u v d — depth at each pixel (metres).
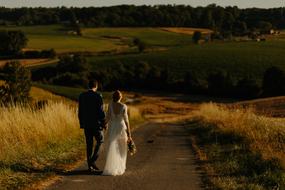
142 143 24.42
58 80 134.12
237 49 168.50
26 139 17.30
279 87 113.00
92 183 12.50
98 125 14.33
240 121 27.27
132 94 123.06
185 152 20.11
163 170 14.91
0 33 168.75
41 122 19.53
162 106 104.06
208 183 12.84
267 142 19.72
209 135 27.28
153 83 129.62
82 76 134.00
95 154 14.36
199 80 124.88
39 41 196.50
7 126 17.44
